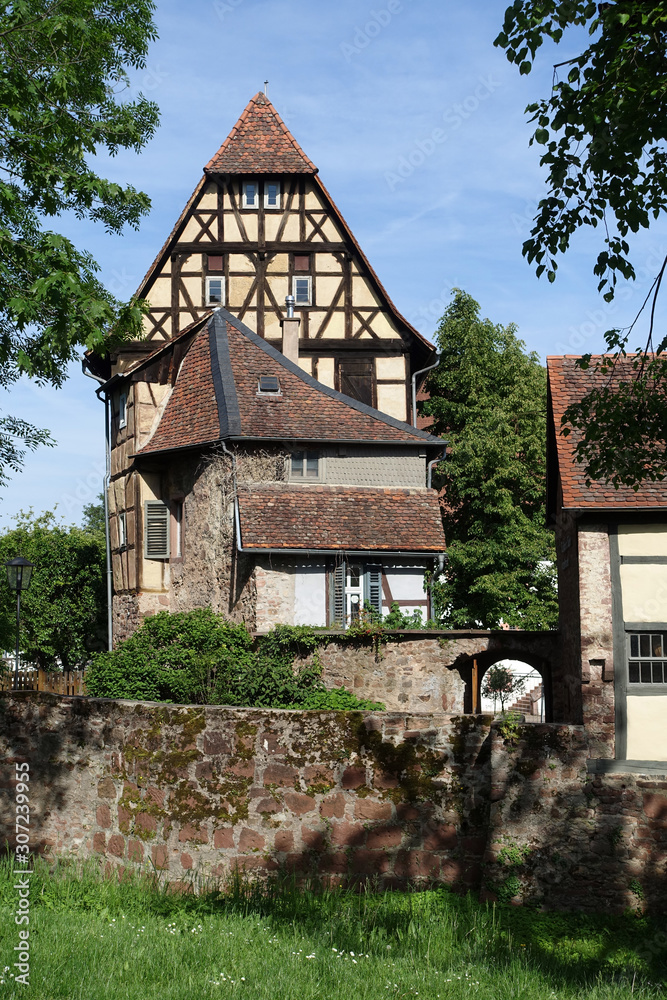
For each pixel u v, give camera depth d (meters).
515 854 10.06
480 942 8.93
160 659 20.19
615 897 9.98
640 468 10.52
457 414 31.38
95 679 20.23
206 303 30.08
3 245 11.70
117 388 27.19
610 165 9.31
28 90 12.25
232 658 19.75
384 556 22.03
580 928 9.61
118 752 10.65
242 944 8.23
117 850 10.50
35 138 11.97
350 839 10.23
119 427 26.94
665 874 10.00
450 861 10.25
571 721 17.58
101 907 9.23
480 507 29.03
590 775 10.16
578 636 16.30
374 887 10.16
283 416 23.44
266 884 10.03
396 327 30.06
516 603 28.44
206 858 10.12
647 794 10.09
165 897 9.62
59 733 10.93
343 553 21.64
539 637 20.58
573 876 10.03
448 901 9.80
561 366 18.06
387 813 10.28
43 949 7.63
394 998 7.25
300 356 29.88
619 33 9.19
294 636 20.38
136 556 24.81
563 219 9.87
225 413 23.11
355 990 7.30
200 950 7.96
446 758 10.38
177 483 24.55
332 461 23.38
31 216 12.66
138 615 24.52
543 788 10.17
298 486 22.84
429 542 22.33
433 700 20.62
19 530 32.47
